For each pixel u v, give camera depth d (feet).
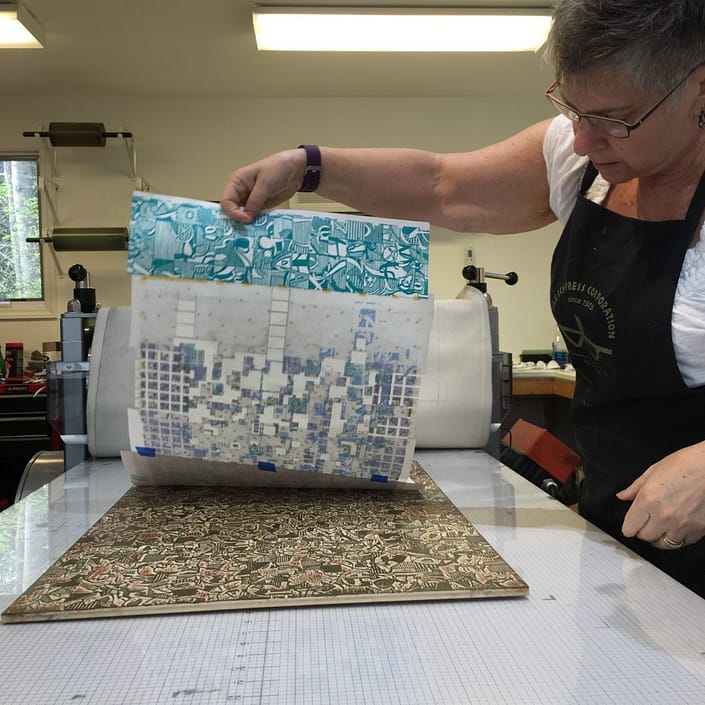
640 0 1.89
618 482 2.84
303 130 10.36
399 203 3.33
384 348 2.75
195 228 2.72
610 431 2.85
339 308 2.71
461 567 2.17
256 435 2.82
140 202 2.72
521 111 10.61
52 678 1.58
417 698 1.49
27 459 8.45
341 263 2.73
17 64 8.80
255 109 10.28
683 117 2.15
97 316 3.92
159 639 1.76
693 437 2.61
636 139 2.18
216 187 10.30
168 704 1.47
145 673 1.60
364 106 10.41
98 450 3.87
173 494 3.05
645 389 2.62
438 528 2.58
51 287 10.19
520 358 10.57
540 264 10.87
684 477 2.03
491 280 10.84
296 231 2.74
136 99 10.14
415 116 10.48
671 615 1.89
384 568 2.16
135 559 2.25
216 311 2.71
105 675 1.59
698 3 1.89
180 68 9.05
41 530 2.62
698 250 2.40
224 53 8.59
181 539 2.44
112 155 10.12
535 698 1.49
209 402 2.78
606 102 2.10
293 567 2.17
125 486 3.28
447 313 4.17
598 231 2.74
